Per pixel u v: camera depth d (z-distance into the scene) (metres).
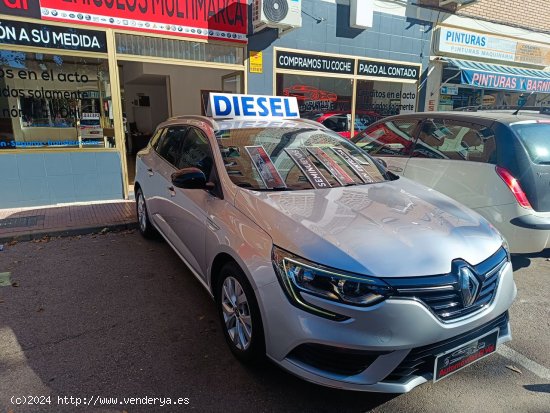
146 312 3.44
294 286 2.21
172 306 3.55
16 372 2.66
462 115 4.45
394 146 5.15
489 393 2.54
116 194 7.04
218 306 2.98
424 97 10.23
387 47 9.26
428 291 2.14
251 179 3.14
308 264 2.19
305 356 2.24
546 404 2.44
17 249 4.89
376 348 2.08
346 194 3.04
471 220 2.77
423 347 2.17
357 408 2.39
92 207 6.52
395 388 2.13
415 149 4.84
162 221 4.30
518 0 10.93
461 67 9.91
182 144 4.12
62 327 3.20
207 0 7.02
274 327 2.29
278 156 3.46
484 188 3.96
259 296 2.36
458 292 2.21
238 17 7.35
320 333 2.12
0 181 6.23
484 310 2.34
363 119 9.46
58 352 2.88
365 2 8.41
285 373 2.68
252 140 3.57
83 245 5.05
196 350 2.92
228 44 7.39
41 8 5.96
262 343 2.48
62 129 6.54
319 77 8.60
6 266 4.38
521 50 11.34
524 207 3.71
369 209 2.74
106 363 2.76
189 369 2.71
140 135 14.13
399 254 2.23
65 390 2.49
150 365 2.74
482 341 2.40
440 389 2.57
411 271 2.15
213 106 3.94
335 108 8.98
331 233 2.36
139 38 6.74
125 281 4.03
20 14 5.88
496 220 3.87
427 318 2.12
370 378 2.13
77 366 2.72
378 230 2.42
